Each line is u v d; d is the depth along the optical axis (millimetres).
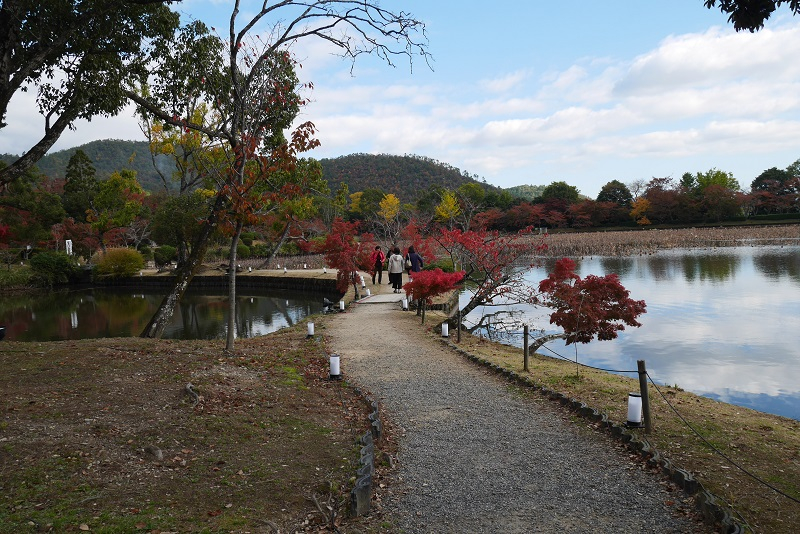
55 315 27062
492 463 5867
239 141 11547
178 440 6195
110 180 49188
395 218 51562
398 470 5727
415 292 17094
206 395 7797
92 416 6551
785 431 7070
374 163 168125
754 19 5465
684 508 4664
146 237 56531
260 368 10062
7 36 10156
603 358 13891
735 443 6352
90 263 45469
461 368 10852
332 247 24562
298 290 36188
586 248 52281
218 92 13734
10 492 4727
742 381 11617
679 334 16453
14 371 8273
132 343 11266
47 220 49312
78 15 11109
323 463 5848
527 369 10516
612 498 4922
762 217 77250
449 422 7379
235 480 5336
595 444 6352
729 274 30969
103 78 11695
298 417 7387
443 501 4957
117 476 5219
